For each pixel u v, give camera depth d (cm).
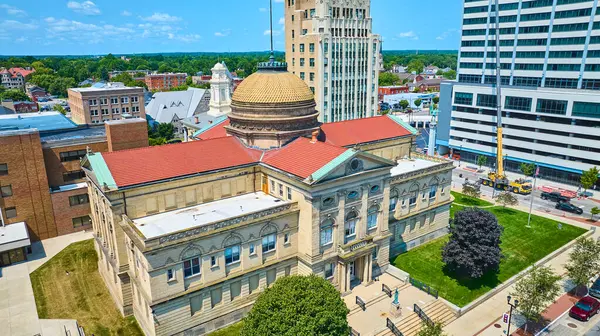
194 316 4728
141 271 4578
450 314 5256
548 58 10256
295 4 12344
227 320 4994
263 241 5144
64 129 8456
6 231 6669
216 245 4716
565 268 6056
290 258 5372
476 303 5472
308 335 3631
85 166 5716
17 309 5266
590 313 5184
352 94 12938
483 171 11488
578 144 9700
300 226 5322
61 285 5822
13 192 6862
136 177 5000
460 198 9394
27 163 6906
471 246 5684
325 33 11694
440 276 6103
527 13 10500
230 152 5922
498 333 4934
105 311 5247
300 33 12381
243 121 6097
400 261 6575
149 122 16475
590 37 9375
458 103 12144
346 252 5428
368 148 7450
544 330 4988
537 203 9144
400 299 5478
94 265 6372
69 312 5222
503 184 9975
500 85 10981
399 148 8088
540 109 10225
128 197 4916
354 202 5462
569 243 7181
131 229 4578
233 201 5619
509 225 7869
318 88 12081
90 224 7688
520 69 10950
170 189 5225
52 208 7262
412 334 4875
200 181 5447
